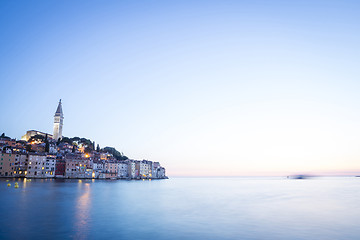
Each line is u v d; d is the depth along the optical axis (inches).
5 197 2960.1
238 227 1732.3
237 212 2354.8
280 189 5915.4
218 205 2842.0
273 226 1774.1
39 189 4055.1
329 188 6323.8
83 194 3590.1
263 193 4643.2
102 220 1866.4
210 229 1665.8
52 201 2746.1
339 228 1728.6
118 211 2276.1
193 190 5398.6
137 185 6766.7
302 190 5511.8
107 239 1391.5
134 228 1652.3
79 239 1375.5
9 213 2023.9
